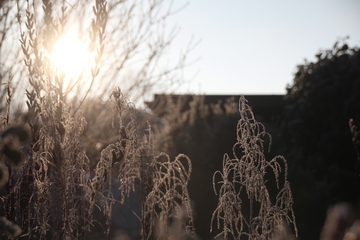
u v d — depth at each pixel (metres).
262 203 3.64
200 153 9.95
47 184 3.47
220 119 10.68
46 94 3.60
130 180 3.84
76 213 3.62
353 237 1.50
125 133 3.79
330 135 10.10
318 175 10.13
